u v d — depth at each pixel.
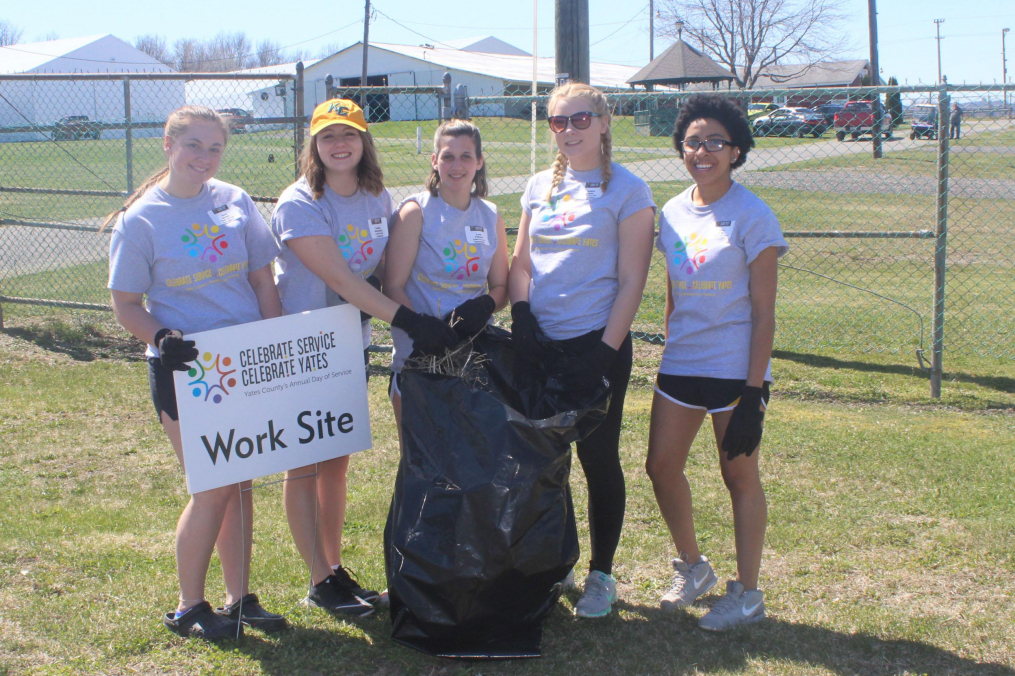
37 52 48.56
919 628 3.11
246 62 84.44
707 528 4.00
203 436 2.96
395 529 2.89
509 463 2.81
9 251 10.93
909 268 10.67
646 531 4.00
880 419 5.54
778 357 6.93
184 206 2.96
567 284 3.12
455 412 2.90
